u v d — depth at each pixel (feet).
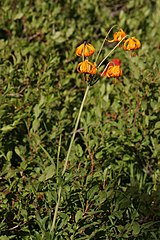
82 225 12.63
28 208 13.08
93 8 22.40
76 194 12.78
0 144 13.91
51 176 12.42
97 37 20.93
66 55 18.30
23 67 16.16
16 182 13.26
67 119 15.42
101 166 13.78
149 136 15.40
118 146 14.65
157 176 14.29
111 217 12.52
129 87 16.03
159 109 15.28
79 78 17.75
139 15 22.80
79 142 16.02
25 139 14.55
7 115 14.40
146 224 12.52
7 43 17.29
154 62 16.38
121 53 18.29
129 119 15.46
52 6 21.26
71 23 20.88
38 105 14.38
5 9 20.03
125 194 13.19
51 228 11.98
